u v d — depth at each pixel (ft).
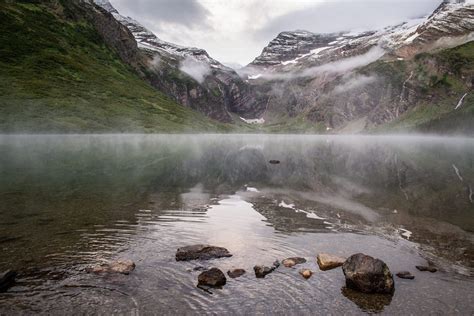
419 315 39.04
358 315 38.75
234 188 117.08
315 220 77.05
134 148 302.45
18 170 144.25
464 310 40.11
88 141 387.14
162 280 45.44
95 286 43.19
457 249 59.52
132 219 73.97
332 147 414.21
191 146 352.49
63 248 55.77
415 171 171.42
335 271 49.80
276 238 64.03
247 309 39.34
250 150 319.88
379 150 354.95
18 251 53.98
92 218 73.77
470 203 97.40
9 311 37.04
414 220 78.18
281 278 47.16
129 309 38.40
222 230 68.08
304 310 39.52
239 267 50.49
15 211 77.77
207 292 42.73
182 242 60.44
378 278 44.16
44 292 41.34
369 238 64.90
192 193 105.91
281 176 147.74
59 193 99.35
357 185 128.06
